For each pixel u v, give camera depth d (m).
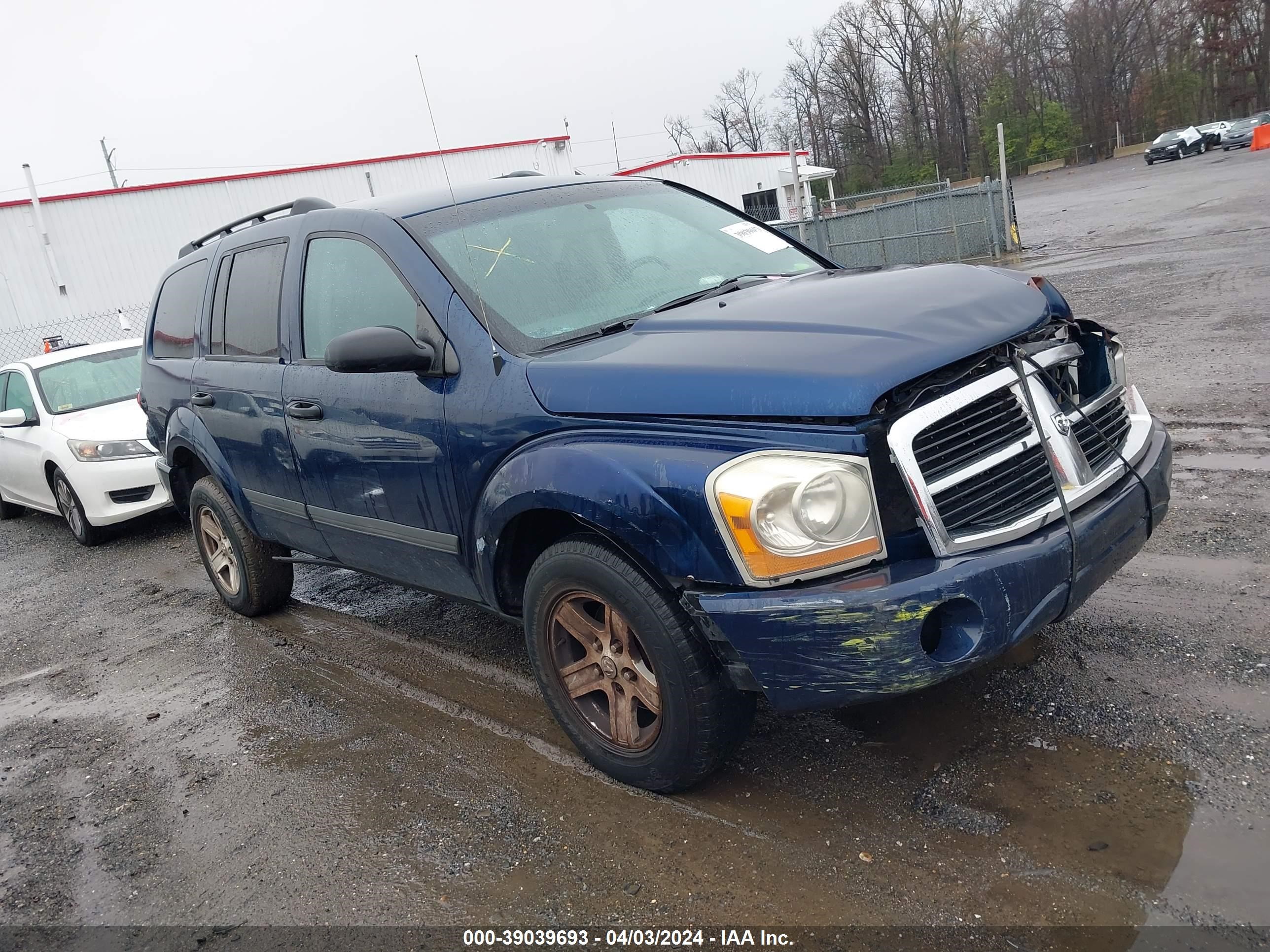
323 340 3.91
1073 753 2.87
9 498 9.87
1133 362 7.70
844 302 2.90
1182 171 37.41
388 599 5.52
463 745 3.61
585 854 2.82
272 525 4.70
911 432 2.43
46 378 8.90
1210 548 4.13
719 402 2.56
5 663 5.57
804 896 2.49
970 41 74.62
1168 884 2.30
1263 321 8.23
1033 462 2.63
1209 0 68.06
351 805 3.30
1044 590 2.50
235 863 3.08
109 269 23.16
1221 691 3.06
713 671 2.74
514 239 3.58
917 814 2.73
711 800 2.97
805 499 2.41
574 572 2.94
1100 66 71.94
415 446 3.40
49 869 3.22
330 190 25.59
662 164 31.12
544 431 2.94
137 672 5.01
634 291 3.51
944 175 77.81
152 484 8.05
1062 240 19.78
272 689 4.45
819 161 83.75
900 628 2.36
